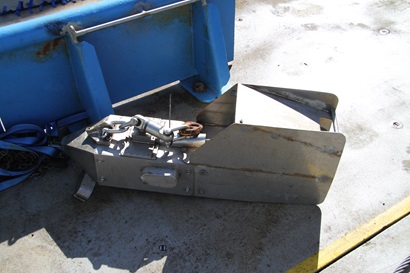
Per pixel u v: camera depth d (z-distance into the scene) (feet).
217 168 7.74
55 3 13.75
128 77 10.38
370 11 14.69
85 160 8.06
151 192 8.66
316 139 7.09
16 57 8.46
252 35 13.47
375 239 7.88
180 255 7.55
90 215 8.23
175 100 11.13
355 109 10.74
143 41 9.99
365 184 8.88
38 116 9.62
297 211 8.32
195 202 8.46
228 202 8.48
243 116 7.41
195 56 11.23
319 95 8.00
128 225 8.05
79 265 7.38
